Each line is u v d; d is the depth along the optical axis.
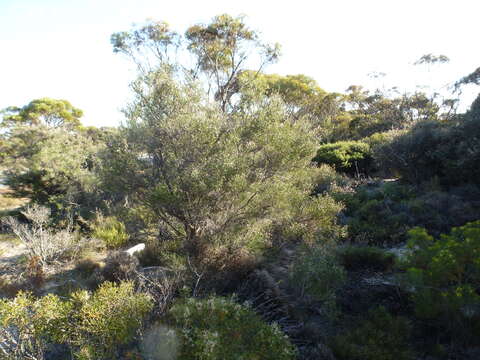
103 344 3.25
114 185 5.85
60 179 10.69
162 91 5.52
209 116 5.64
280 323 4.07
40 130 13.91
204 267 5.00
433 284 3.79
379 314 4.15
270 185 5.55
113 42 11.31
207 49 11.58
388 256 5.46
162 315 3.62
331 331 4.01
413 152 9.91
